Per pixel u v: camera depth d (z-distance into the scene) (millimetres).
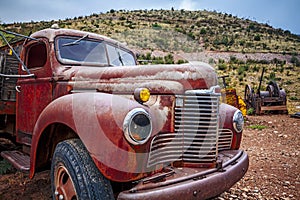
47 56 3592
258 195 3912
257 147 6828
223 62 31797
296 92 21391
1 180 4117
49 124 2803
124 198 2242
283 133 8695
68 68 3531
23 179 4160
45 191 3758
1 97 4480
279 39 68000
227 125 3420
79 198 2340
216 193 2615
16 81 4473
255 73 31031
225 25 73875
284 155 6062
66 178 2697
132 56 4281
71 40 3770
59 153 2598
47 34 3662
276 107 13008
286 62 42031
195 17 71000
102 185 2346
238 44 53312
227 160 3006
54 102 2828
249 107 13398
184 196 2367
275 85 13367
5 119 4734
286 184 4340
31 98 3854
